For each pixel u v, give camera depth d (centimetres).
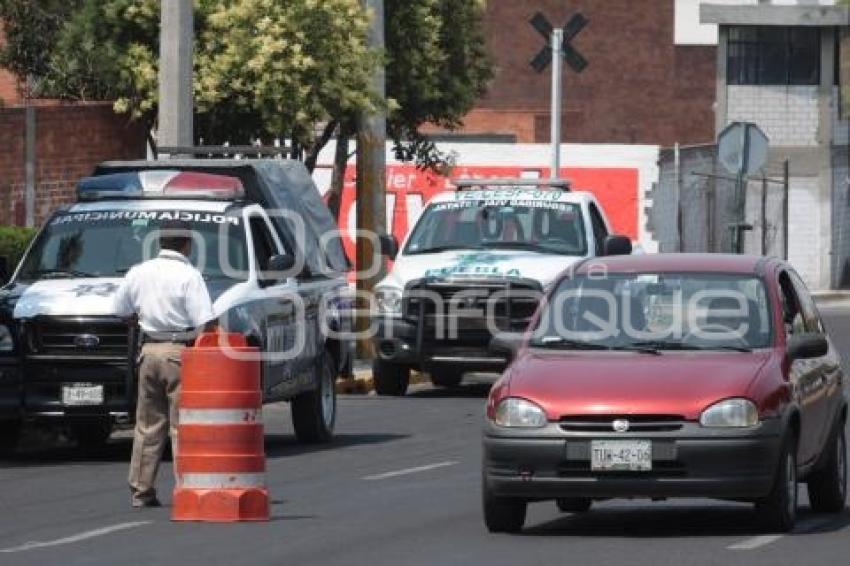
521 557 2698
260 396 3150
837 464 3228
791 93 11700
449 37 7238
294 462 3994
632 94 13275
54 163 5866
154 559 2705
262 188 4388
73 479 3738
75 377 3953
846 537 2898
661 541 2858
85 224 4225
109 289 4019
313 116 6106
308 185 4647
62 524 3091
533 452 2850
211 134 6256
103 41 6131
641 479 2830
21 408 3966
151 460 3297
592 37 13250
